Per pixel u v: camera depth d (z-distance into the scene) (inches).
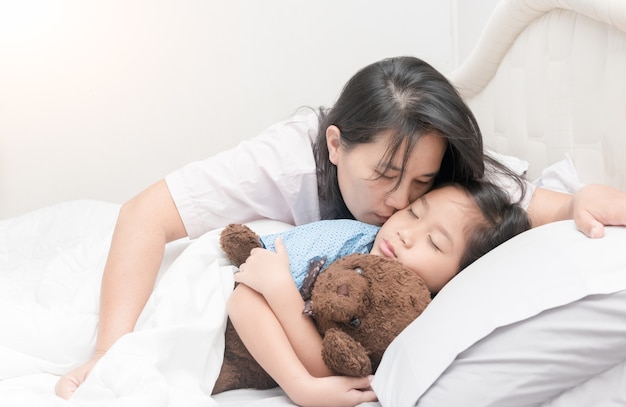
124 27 80.2
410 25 80.0
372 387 29.5
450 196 36.4
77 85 81.4
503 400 26.1
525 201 41.3
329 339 30.0
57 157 83.1
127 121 82.1
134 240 39.8
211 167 43.5
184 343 31.9
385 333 31.1
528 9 49.7
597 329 25.2
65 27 80.2
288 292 32.5
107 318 36.6
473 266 31.8
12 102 81.7
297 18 79.8
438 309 29.5
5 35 80.1
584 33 43.3
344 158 38.7
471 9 74.9
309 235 37.0
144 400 27.0
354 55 80.7
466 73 62.7
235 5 79.6
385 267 32.5
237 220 44.2
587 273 26.3
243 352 33.9
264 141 44.8
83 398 29.2
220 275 35.8
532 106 52.1
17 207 84.5
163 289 34.8
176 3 79.7
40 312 38.2
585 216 30.2
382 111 36.7
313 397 30.0
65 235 55.0
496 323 26.5
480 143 38.5
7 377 36.0
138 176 83.7
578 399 26.4
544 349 25.8
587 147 44.3
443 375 27.0
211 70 81.0
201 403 29.3
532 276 27.6
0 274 48.4
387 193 37.0
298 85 81.3
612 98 40.2
